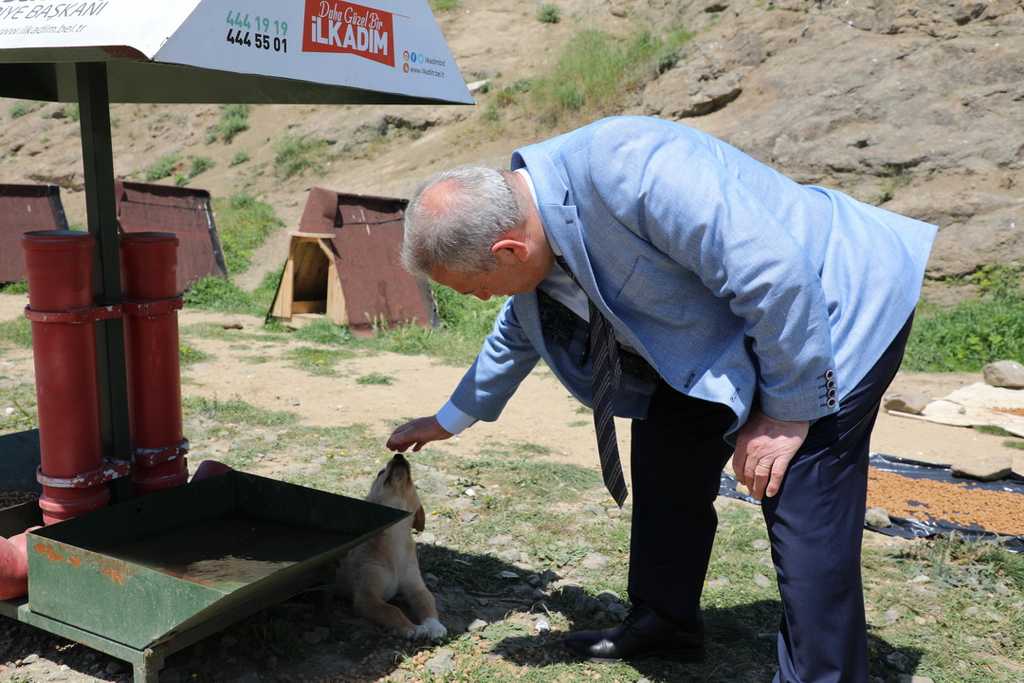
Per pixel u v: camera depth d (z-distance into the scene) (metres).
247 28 2.58
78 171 21.98
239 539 3.40
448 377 8.26
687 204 2.27
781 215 2.50
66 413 3.09
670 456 3.03
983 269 11.03
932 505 4.96
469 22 21.45
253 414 6.46
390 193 16.45
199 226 13.90
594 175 2.36
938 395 8.20
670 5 18.70
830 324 2.45
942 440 6.65
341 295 10.16
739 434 2.53
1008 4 13.45
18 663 2.99
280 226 16.47
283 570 2.80
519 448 5.90
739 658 3.26
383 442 5.87
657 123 2.42
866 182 12.58
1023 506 4.98
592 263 2.49
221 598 2.59
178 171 21.47
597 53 17.75
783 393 2.36
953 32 13.63
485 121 18.02
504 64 19.81
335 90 3.80
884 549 4.38
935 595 3.85
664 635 3.18
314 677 2.99
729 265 2.26
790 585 2.54
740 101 14.90
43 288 3.01
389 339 9.83
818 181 12.92
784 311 2.25
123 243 3.29
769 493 2.46
